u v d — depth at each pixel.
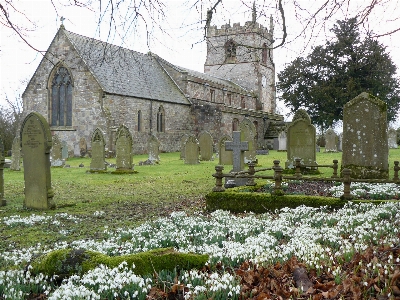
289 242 6.00
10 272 4.74
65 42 33.22
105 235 7.41
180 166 22.92
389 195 9.88
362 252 5.21
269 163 23.05
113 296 4.27
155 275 4.78
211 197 9.77
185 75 42.19
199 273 4.88
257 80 55.41
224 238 6.64
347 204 8.40
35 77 34.50
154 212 9.86
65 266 4.82
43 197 10.16
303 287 4.46
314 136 15.57
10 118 43.91
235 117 42.81
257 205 9.35
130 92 34.66
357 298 3.99
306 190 11.88
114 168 22.62
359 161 12.13
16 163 21.75
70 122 33.53
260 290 4.42
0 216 9.37
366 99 12.02
